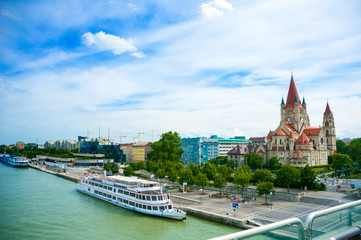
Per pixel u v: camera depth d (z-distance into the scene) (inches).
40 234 2162.9
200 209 2787.9
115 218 2694.4
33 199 3481.8
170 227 2389.3
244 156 7396.7
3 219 2536.9
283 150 7101.4
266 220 2337.6
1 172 6815.9
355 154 7839.6
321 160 7165.4
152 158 6565.0
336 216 521.0
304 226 471.8
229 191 3882.9
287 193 3257.9
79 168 7455.7
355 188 3575.3
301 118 7864.2
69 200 3508.9
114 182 3508.9
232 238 390.3
